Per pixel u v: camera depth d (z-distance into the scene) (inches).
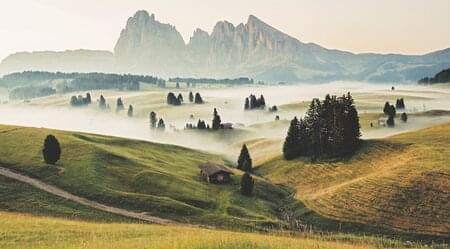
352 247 1407.5
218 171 4520.2
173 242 1162.6
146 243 1240.2
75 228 1815.9
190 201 3745.1
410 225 3115.2
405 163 4242.1
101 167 4220.0
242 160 5644.7
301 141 5654.5
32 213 2965.1
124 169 4311.0
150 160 5054.1
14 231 1633.9
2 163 4035.4
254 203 4003.4
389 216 3294.8
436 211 3203.7
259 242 1178.0
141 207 3383.4
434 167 3875.5
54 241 1480.1
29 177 3757.4
